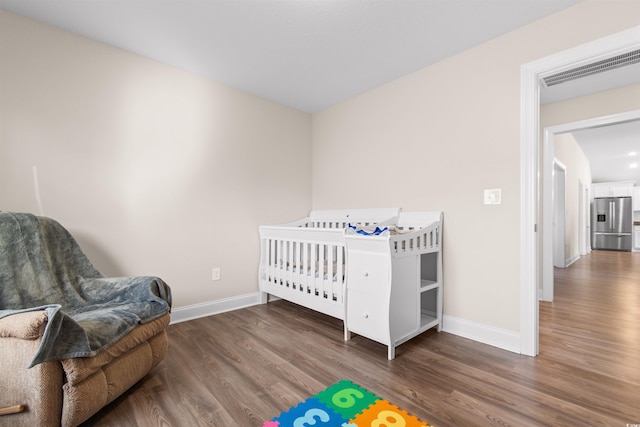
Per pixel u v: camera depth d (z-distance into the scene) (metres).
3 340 1.16
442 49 2.23
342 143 3.26
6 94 1.83
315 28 1.99
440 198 2.39
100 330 1.31
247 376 1.65
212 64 2.48
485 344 2.08
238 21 1.91
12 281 1.51
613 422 1.26
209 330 2.33
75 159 2.07
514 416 1.31
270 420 1.29
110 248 2.21
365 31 2.01
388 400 1.43
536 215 1.92
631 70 2.47
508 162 2.02
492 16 1.85
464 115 2.24
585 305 2.97
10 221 1.59
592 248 8.14
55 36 1.99
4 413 1.13
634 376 1.63
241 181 2.97
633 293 3.41
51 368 1.15
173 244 2.52
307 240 2.48
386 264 1.88
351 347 2.03
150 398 1.45
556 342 2.09
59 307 1.15
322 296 2.35
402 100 2.68
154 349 1.66
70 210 2.04
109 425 1.27
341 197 3.27
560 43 1.81
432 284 2.26
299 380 1.61
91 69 2.13
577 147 5.79
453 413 1.33
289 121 3.40
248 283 3.01
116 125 2.24
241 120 2.97
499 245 2.05
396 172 2.72
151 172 2.40
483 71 2.14
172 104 2.52
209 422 1.28
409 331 2.01
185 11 1.82
